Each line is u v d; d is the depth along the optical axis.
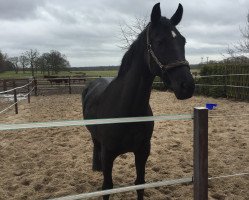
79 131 8.15
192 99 15.52
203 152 2.69
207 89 17.30
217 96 16.33
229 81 15.58
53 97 18.67
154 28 2.93
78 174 5.03
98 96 3.78
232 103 13.58
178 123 9.08
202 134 2.67
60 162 5.67
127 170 5.19
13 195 4.34
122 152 3.35
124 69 3.30
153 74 3.06
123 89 3.21
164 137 7.43
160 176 4.90
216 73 16.56
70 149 6.57
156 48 2.88
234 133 7.64
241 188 4.46
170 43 2.82
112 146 3.27
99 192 2.62
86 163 5.59
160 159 5.74
